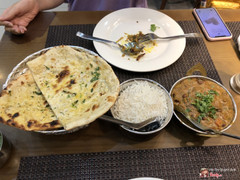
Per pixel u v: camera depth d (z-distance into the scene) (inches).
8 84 11.9
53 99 11.8
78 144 11.6
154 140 11.9
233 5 26.8
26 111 11.3
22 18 17.5
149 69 14.4
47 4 20.0
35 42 16.6
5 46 16.3
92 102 11.5
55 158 11.1
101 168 10.8
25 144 11.5
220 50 16.6
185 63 15.6
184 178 10.6
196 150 11.5
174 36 16.7
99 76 12.5
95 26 18.0
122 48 15.8
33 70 12.7
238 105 13.3
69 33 17.3
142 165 11.0
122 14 18.5
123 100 12.3
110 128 12.2
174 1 40.8
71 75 12.9
